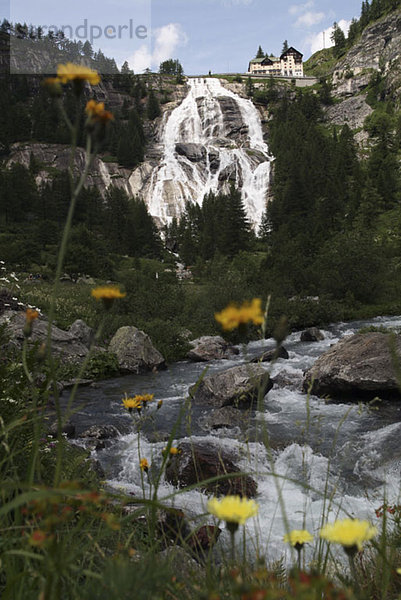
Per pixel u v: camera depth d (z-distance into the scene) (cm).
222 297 2691
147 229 10038
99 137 93
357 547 78
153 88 18312
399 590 178
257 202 13188
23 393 290
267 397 1133
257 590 62
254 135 16375
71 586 107
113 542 172
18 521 121
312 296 3622
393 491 523
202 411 1036
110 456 756
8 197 10331
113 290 105
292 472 605
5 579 115
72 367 1511
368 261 3681
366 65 19350
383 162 12425
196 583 123
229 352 1962
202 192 13650
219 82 18875
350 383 1062
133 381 1530
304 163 12362
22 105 17838
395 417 915
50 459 300
